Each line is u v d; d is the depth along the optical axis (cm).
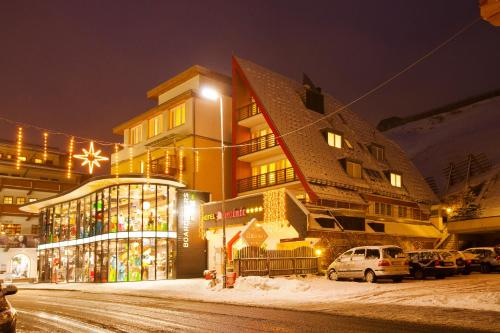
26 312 1600
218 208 3622
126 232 3594
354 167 3997
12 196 6322
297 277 2798
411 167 5241
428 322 1187
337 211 3325
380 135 5384
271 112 3762
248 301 1814
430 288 2059
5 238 5403
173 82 4625
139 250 3575
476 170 6253
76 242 4156
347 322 1212
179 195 3762
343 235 3231
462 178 6356
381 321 1223
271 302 1758
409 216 4397
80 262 4066
